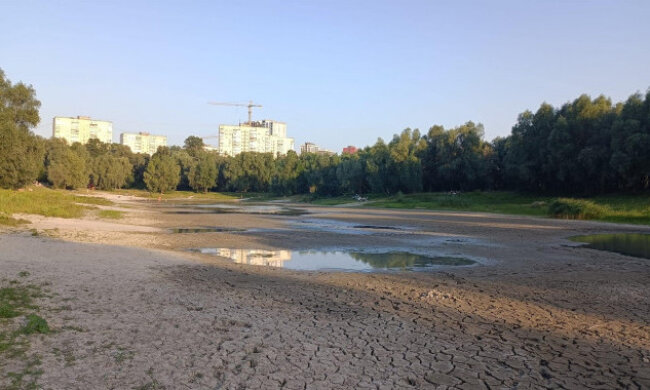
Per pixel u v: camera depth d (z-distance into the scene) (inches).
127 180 5438.0
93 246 797.2
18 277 492.7
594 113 2630.4
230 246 960.3
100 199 3164.4
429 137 3988.7
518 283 586.9
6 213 1359.5
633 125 2234.3
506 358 320.2
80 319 367.2
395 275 639.8
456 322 405.1
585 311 448.1
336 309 443.5
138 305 423.2
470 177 3479.3
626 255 856.3
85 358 289.7
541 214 2070.6
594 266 727.7
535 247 978.7
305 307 449.1
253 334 357.4
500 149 3609.7
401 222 1691.7
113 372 271.9
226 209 2682.1
